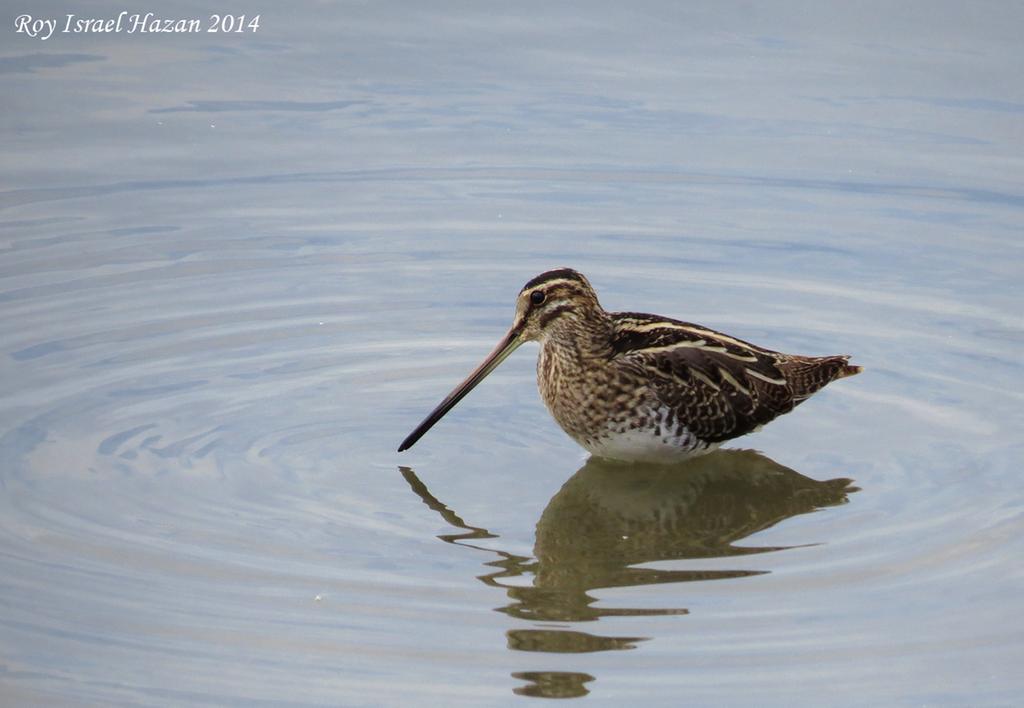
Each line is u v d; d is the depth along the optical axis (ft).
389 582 37.40
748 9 76.79
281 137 65.62
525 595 36.86
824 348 51.13
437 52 72.64
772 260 57.31
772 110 67.51
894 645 34.53
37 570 37.19
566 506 42.45
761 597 36.94
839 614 35.99
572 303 45.57
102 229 58.65
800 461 45.37
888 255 57.47
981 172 62.59
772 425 48.29
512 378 51.21
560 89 69.46
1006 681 33.12
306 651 34.17
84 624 34.96
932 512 41.27
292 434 45.57
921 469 43.93
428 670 33.58
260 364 49.93
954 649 34.32
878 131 65.72
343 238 58.90
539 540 40.04
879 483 43.39
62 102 67.26
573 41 73.77
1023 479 42.78
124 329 51.70
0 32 72.84
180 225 59.31
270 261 57.00
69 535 38.99
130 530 39.42
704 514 42.65
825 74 70.18
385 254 57.82
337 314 53.57
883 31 74.08
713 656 34.14
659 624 35.60
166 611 35.65
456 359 51.03
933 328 52.47
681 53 72.49
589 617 35.94
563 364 45.85
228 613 35.65
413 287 55.62
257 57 71.87
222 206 60.75
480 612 36.09
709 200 61.41
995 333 51.98
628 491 44.57
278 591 36.70
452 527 40.65
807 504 42.45
